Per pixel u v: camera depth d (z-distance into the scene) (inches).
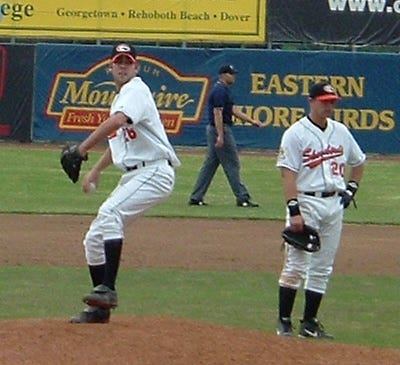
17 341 665.6
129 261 1122.0
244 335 716.0
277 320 858.1
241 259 1151.6
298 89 2566.4
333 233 804.6
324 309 923.4
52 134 2598.4
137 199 713.0
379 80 2566.4
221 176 2079.2
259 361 650.8
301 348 693.3
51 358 631.2
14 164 2135.8
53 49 2581.2
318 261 808.3
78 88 2593.5
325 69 2566.4
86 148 689.0
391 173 2191.2
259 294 975.0
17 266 1083.3
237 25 2719.0
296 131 788.0
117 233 712.4
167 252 1182.9
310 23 2704.2
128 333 692.1
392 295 990.4
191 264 1115.9
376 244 1285.7
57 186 1808.6
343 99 2568.9
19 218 1424.7
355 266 1133.7
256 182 1962.4
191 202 1612.9
